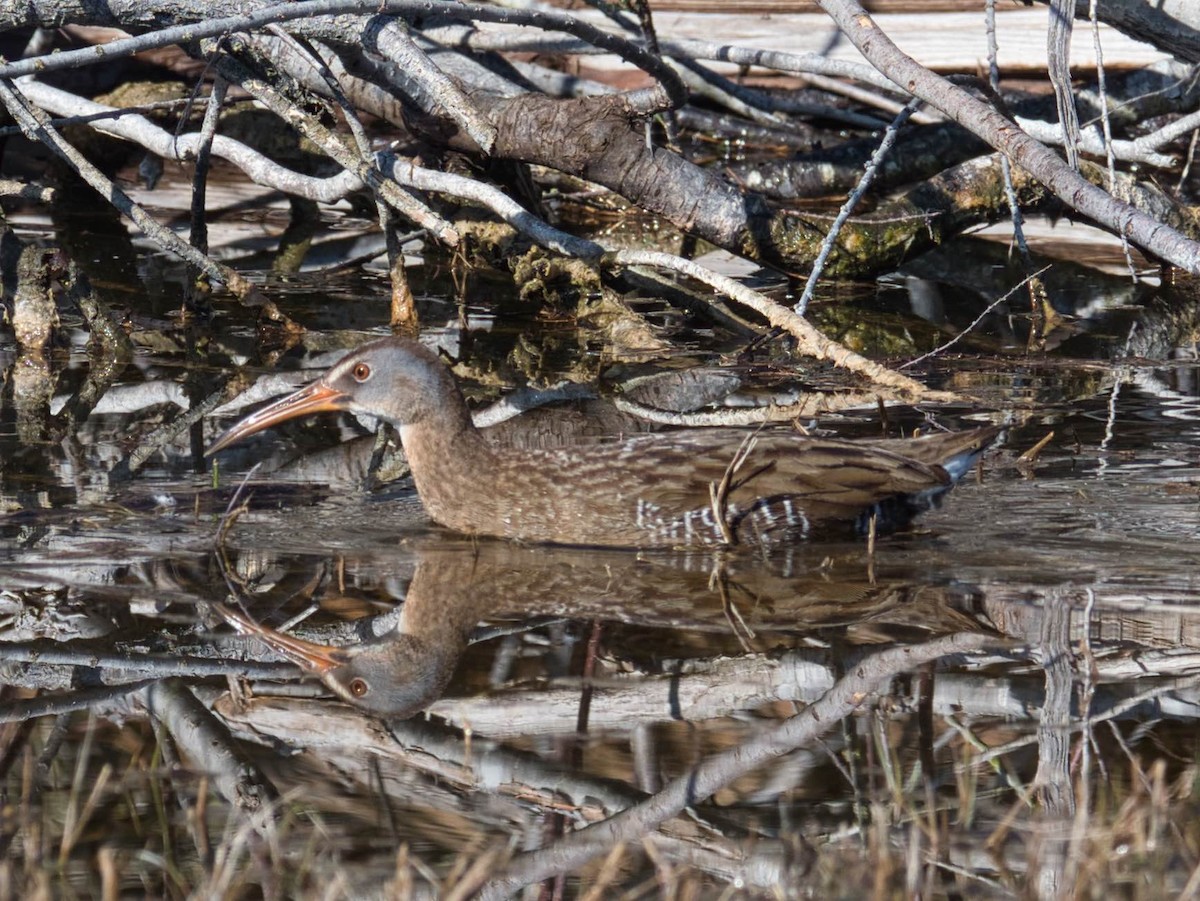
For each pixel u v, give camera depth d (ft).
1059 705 27.73
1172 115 69.36
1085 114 66.28
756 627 31.63
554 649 30.63
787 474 36.63
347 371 38.01
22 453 41.06
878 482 36.58
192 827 24.11
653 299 59.16
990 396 46.93
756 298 51.24
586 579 34.58
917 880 21.85
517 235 59.88
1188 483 39.45
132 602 32.60
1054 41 39.73
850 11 40.34
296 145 68.03
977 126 37.86
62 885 22.34
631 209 70.49
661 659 30.14
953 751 26.14
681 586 34.09
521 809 24.88
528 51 63.16
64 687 28.91
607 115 56.08
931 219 60.34
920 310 57.41
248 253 63.46
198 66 72.43
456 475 37.45
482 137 46.37
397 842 23.77
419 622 31.89
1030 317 56.34
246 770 25.96
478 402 46.37
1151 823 23.06
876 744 26.48
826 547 36.50
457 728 27.71
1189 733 26.53
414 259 64.39
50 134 52.06
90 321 51.75
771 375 49.75
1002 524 37.19
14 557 34.47
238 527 36.91
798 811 24.53
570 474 37.04
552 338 53.98
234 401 45.91
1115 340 53.36
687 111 76.18
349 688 29.14
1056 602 32.58
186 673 29.58
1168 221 61.11
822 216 59.52
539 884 22.68
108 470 40.06
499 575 34.76
